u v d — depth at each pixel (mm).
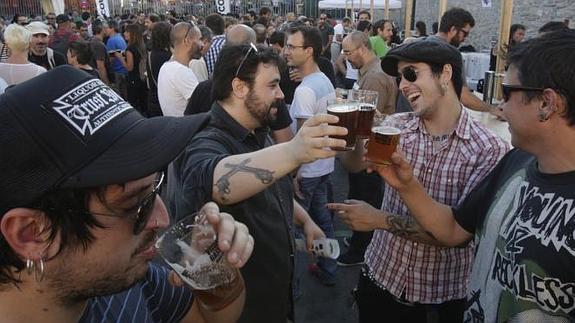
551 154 1310
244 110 1961
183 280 1071
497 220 1490
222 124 1929
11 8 20562
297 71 3912
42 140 720
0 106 733
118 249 839
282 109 3365
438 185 2088
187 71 4559
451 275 2113
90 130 760
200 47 4852
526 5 11227
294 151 1417
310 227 2238
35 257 763
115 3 25094
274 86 2002
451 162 2062
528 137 1336
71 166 731
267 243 1862
